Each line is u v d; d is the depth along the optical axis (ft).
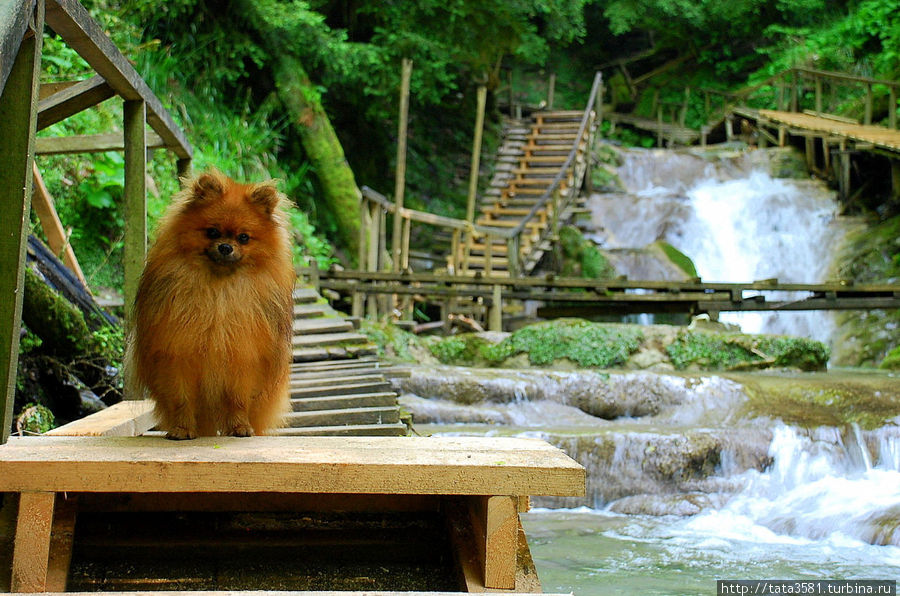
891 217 58.85
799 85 79.82
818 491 25.57
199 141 46.75
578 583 18.49
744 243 61.26
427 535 11.08
